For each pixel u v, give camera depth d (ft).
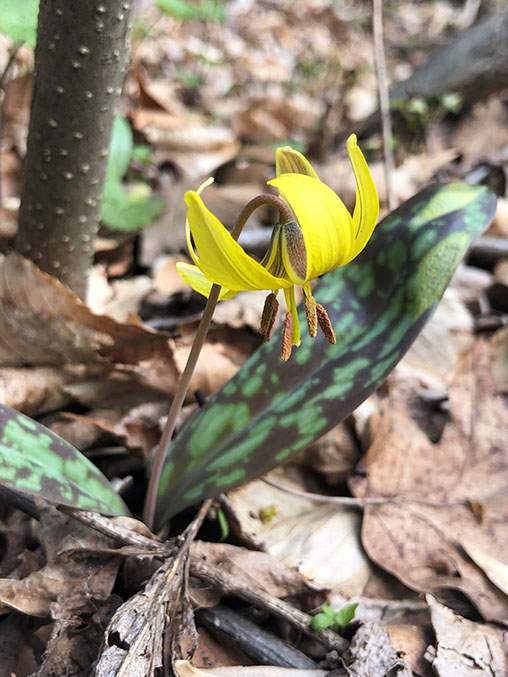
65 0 0.42
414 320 0.44
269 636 0.39
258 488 0.51
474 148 1.05
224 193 0.89
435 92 1.13
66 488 0.38
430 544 0.48
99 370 0.55
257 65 1.67
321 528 0.49
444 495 0.52
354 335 0.45
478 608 0.43
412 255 0.45
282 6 2.21
